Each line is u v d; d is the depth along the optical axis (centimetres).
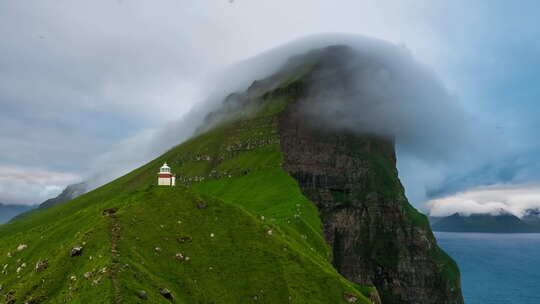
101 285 8494
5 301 9700
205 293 10056
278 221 18638
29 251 13162
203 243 11862
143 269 9644
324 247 18738
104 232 10881
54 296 9200
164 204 13112
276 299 10562
